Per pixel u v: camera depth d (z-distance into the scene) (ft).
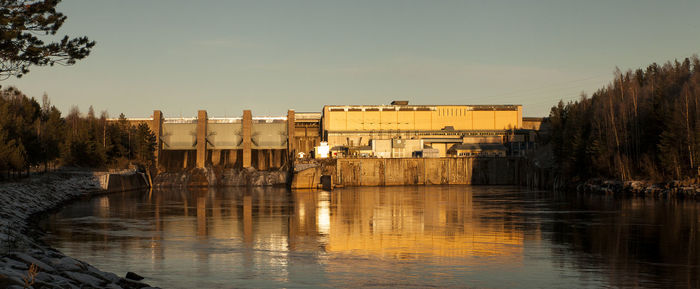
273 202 442.91
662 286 143.02
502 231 248.93
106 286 117.80
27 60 149.38
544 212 337.52
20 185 376.07
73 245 207.21
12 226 217.97
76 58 154.71
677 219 287.28
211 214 336.08
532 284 145.48
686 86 493.77
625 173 526.57
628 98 563.48
